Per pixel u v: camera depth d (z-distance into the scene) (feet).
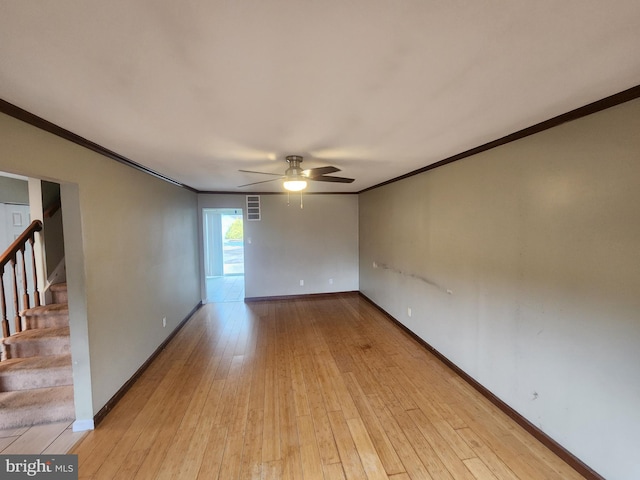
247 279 19.36
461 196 9.51
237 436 7.16
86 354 7.30
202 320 15.80
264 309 17.62
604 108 5.35
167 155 8.95
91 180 7.61
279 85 4.70
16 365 8.38
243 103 5.35
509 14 3.16
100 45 3.58
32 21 3.11
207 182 14.58
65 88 4.69
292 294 19.92
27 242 10.46
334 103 5.42
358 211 20.38
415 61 4.08
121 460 6.47
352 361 10.93
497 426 7.39
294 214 19.58
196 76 4.37
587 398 5.79
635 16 3.17
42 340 8.91
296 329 14.32
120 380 8.79
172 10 3.02
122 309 9.00
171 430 7.38
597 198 5.53
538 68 4.29
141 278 10.37
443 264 10.59
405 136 7.45
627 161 5.06
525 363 7.22
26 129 5.64
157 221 11.91
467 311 9.34
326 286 20.35
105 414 7.92
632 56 3.98
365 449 6.70
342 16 3.16
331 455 6.55
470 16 3.18
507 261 7.69
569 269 6.08
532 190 6.91
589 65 4.22
